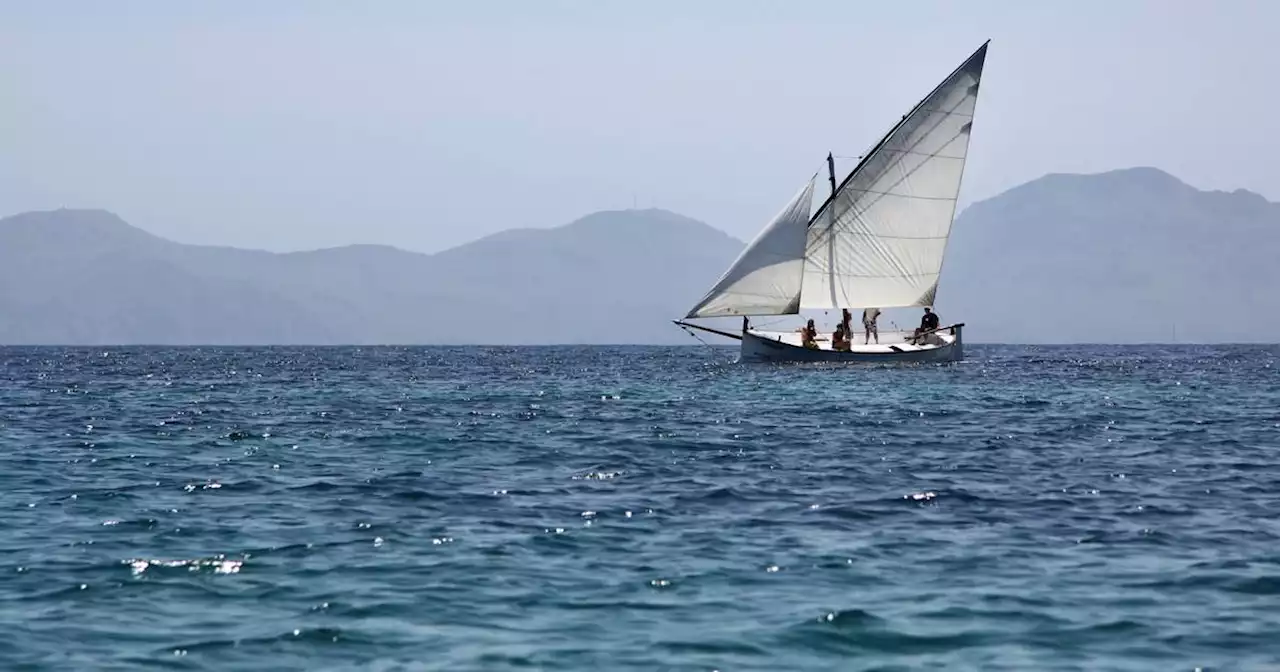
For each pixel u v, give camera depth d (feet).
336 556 249.55
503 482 356.59
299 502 318.86
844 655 185.37
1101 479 365.20
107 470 386.73
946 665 180.96
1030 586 225.15
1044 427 536.01
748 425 544.21
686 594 219.41
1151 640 192.24
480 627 199.11
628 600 215.10
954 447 454.40
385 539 266.98
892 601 214.48
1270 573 234.58
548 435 500.74
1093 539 268.62
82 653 185.37
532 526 282.97
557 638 193.16
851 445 460.14
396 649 187.62
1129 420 574.56
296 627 198.49
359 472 380.37
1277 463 406.62
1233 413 620.90
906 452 437.17
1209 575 232.94
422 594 218.79
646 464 400.67
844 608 209.46
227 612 207.62
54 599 215.51
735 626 199.31
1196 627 199.11
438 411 639.35
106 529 278.87
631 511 303.89
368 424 558.97
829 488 344.49
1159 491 340.59
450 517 295.48
